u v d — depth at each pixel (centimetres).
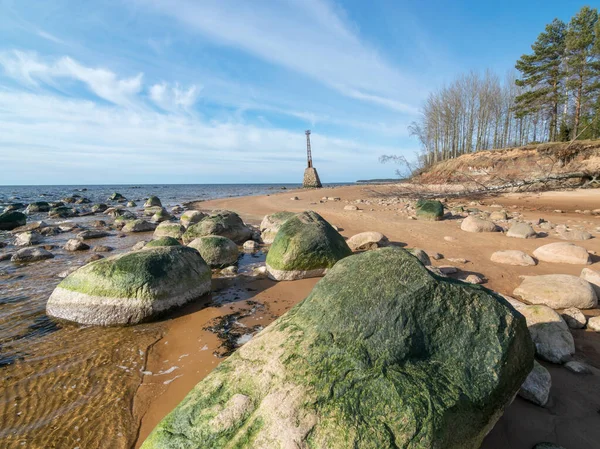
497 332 259
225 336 485
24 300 636
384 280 282
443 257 804
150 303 532
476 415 227
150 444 230
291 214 1259
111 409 346
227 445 210
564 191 2041
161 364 423
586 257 706
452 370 242
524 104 3075
